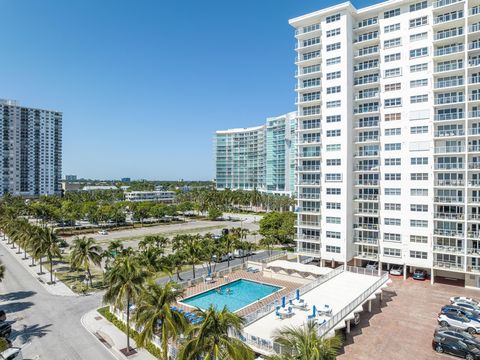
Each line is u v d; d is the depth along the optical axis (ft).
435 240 189.16
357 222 217.97
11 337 122.21
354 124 219.41
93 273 210.59
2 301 161.07
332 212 215.31
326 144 218.59
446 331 112.27
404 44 201.36
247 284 191.31
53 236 194.18
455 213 183.32
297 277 188.65
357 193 218.59
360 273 183.52
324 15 221.05
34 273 211.20
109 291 112.78
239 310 144.97
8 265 231.91
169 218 525.75
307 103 229.04
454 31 187.11
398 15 204.23
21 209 426.92
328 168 217.56
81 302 159.02
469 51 180.04
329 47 218.59
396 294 169.07
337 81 214.69
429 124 191.42
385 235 205.67
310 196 227.20
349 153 213.05
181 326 91.35
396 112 203.31
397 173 201.98
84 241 182.60
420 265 192.03
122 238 341.82
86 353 110.52
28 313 145.28
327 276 164.76
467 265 177.88
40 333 125.70
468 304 146.72
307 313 121.70
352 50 218.59
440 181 188.55
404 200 198.90
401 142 200.95
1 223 328.70
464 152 179.32
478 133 179.73
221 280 193.26
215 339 72.23
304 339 69.05
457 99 185.47
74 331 127.44
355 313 128.26
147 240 252.21
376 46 213.87
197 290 174.50
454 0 185.78
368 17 217.97
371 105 214.07
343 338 117.60
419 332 124.88
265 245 286.25
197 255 196.13
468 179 178.91
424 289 177.47
